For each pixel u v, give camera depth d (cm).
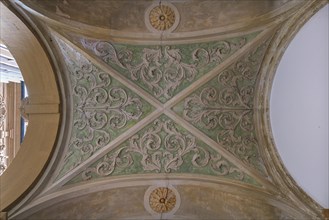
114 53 573
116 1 557
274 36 540
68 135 567
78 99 573
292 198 512
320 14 514
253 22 541
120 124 586
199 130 586
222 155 577
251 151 571
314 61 530
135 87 583
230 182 562
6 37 522
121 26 567
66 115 565
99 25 557
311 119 534
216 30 563
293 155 540
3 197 508
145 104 589
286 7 511
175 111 589
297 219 502
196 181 576
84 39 548
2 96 854
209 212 572
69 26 528
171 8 570
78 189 548
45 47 527
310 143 534
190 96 588
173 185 582
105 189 566
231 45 566
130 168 582
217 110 587
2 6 469
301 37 528
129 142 586
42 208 520
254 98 578
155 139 589
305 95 538
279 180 534
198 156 585
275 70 551
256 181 552
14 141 871
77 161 564
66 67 555
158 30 574
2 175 532
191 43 575
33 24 504
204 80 579
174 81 588
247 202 552
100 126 582
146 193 581
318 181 525
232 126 584
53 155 549
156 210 580
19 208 500
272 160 548
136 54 580
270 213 532
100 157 575
